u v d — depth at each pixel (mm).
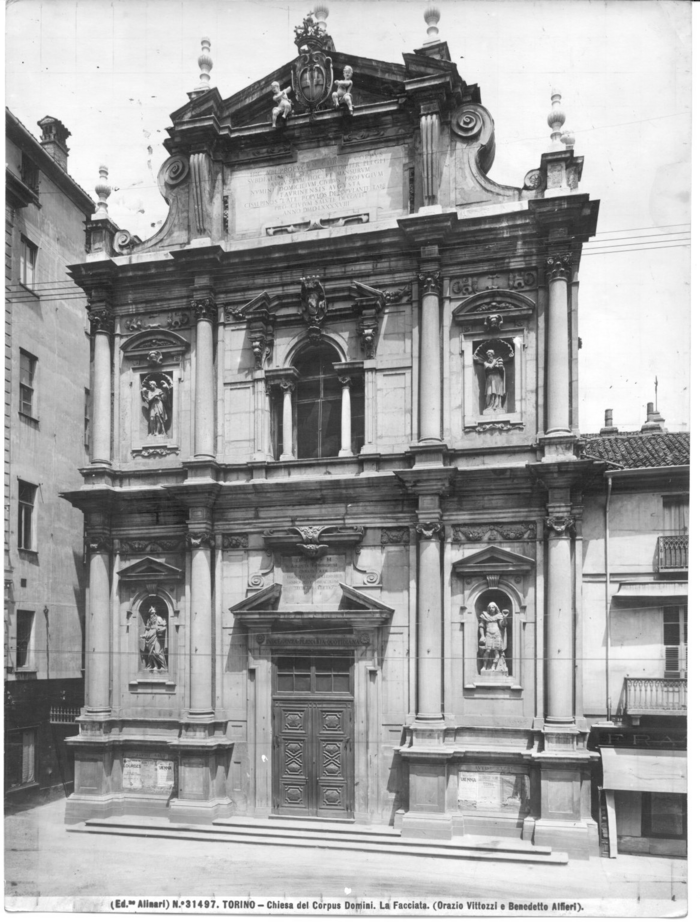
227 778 22062
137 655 23375
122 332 24531
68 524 27422
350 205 23000
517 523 20750
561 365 20531
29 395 26172
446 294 21828
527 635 20406
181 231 24250
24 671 24453
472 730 20344
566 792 19188
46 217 27656
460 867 18656
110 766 22734
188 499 22484
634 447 22500
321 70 23234
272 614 21594
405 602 21203
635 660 20562
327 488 21812
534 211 20781
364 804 20750
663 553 20688
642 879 18000
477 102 22328
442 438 21312
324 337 22828
